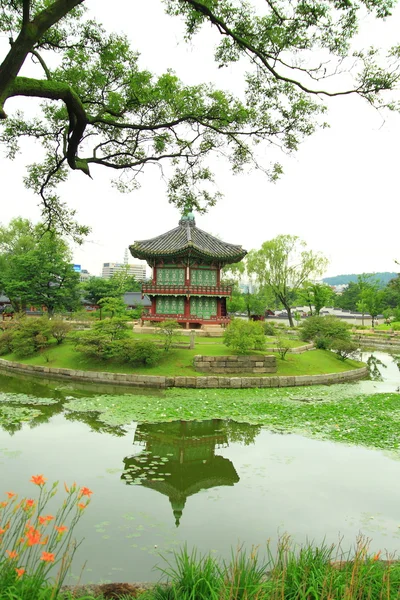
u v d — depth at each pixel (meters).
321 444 16.17
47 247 58.81
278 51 11.69
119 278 79.06
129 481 12.56
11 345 38.00
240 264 72.44
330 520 10.32
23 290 59.78
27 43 7.78
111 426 18.64
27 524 5.25
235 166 15.55
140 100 13.95
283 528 9.92
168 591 6.03
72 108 9.86
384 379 34.16
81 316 48.78
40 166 15.84
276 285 72.38
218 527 9.91
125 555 8.62
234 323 32.84
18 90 8.45
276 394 26.59
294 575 6.05
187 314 42.38
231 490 12.05
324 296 70.31
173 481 12.69
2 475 12.61
